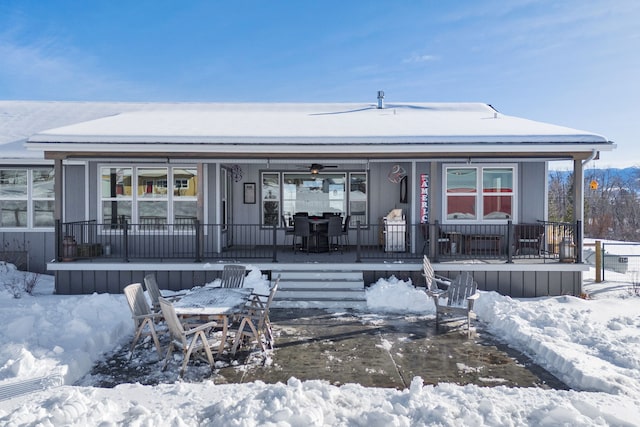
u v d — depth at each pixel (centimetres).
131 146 877
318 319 761
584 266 910
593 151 878
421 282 930
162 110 1463
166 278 940
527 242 1066
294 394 401
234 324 678
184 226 1078
